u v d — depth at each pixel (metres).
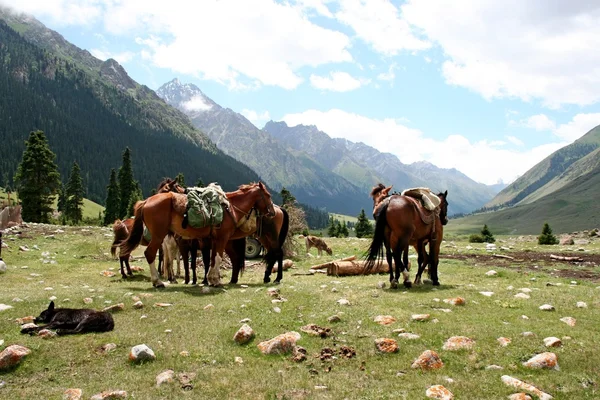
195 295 11.32
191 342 7.58
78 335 7.84
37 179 57.31
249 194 13.68
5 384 6.05
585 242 35.50
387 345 7.22
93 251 22.92
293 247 24.11
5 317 8.70
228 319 8.91
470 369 6.59
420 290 11.90
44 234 26.22
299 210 25.62
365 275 16.44
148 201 12.53
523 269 17.62
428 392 5.72
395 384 6.08
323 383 6.12
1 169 169.25
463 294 11.31
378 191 14.23
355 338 7.78
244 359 6.96
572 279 15.01
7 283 13.58
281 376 6.29
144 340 7.62
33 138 57.31
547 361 6.61
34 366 6.59
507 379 6.13
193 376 6.30
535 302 10.45
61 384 6.10
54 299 10.26
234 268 14.42
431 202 12.66
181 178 66.81
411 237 12.65
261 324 8.53
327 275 16.77
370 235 60.53
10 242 22.95
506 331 7.99
